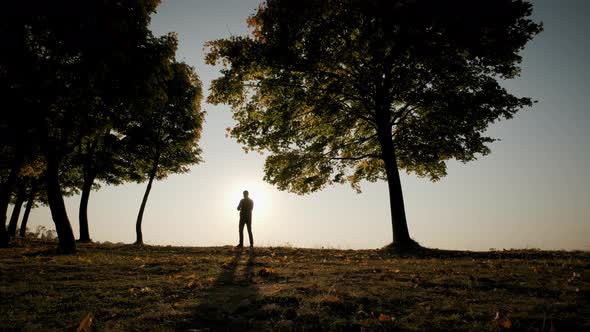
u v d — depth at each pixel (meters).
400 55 15.14
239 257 10.99
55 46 12.66
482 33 13.81
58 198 13.25
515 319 3.96
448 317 4.14
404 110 16.62
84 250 13.73
